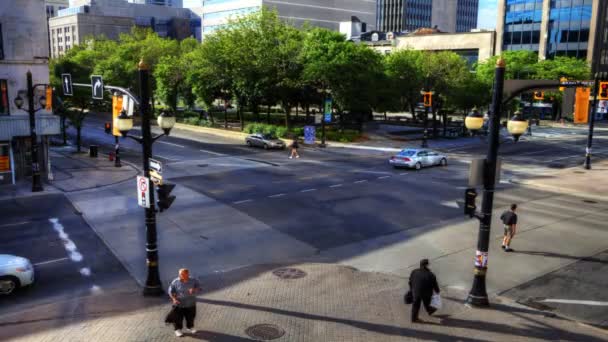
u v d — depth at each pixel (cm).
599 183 3081
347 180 2997
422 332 1116
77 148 4312
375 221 2102
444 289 1410
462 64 6041
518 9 9656
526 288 1430
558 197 2697
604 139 6191
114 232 1922
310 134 4803
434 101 5850
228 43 5300
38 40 2931
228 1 13362
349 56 4900
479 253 1270
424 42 10444
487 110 6719
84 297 1325
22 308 1256
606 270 1581
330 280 1452
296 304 1271
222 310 1228
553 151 4912
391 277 1489
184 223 2045
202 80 5716
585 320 1223
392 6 17538
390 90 5597
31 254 1666
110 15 19050
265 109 8662
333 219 2123
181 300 1055
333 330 1121
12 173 2883
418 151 3547
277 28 5366
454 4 19325
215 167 3422
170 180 2928
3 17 2816
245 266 1577
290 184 2844
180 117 6931
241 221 2078
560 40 9188
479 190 2781
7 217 2136
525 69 7444
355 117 6397
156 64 7338
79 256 1655
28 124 2859
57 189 2712
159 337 1075
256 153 4188
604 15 8956
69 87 2027
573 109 1477
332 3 13738
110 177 3080
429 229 2000
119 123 1282
